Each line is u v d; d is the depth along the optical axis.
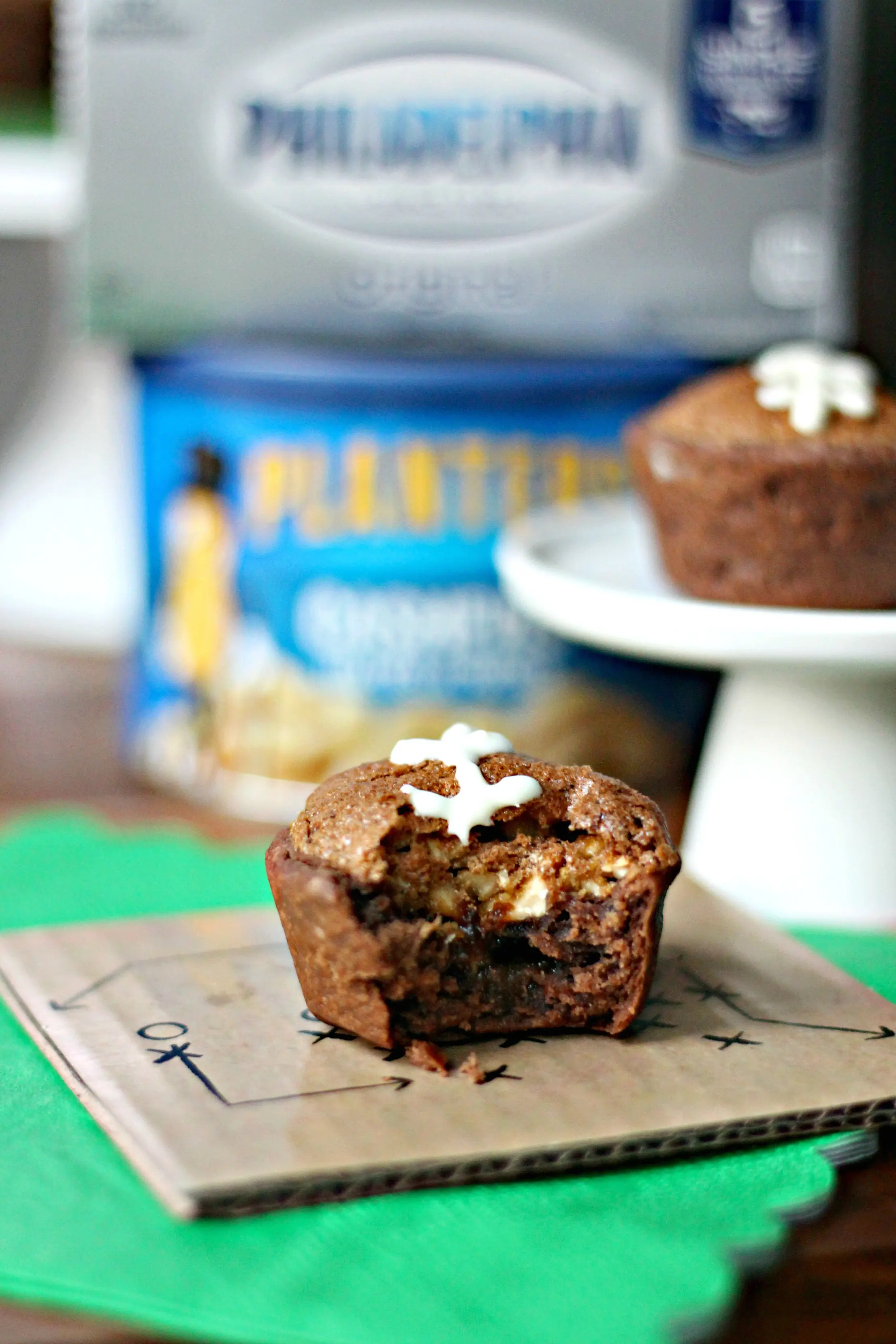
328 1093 0.41
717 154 0.53
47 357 0.64
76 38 0.51
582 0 0.52
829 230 0.54
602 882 0.43
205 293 0.52
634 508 0.54
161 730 0.55
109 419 0.64
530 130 0.52
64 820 0.52
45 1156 0.40
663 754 0.54
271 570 0.53
